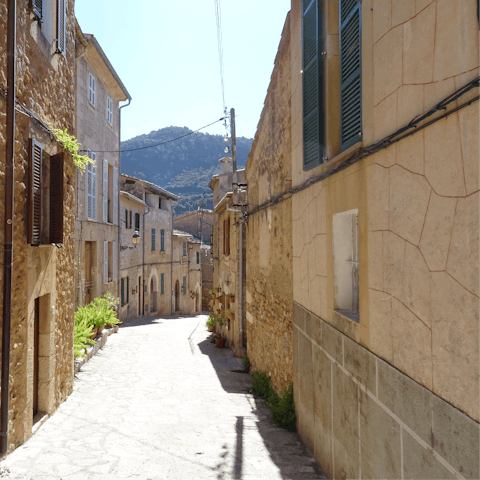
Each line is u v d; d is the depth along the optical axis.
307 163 4.76
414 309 2.46
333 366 3.93
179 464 4.10
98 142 13.24
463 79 2.00
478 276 1.89
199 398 6.90
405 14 2.55
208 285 33.50
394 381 2.69
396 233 2.69
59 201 5.30
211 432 5.20
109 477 3.67
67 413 5.60
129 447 4.48
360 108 3.30
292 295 5.81
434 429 2.22
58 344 5.83
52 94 5.55
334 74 4.09
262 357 8.08
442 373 2.16
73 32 6.56
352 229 3.99
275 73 6.77
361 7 3.24
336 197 3.86
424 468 2.31
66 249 6.21
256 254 8.76
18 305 4.34
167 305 25.33
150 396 6.81
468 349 1.95
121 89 14.75
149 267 22.25
